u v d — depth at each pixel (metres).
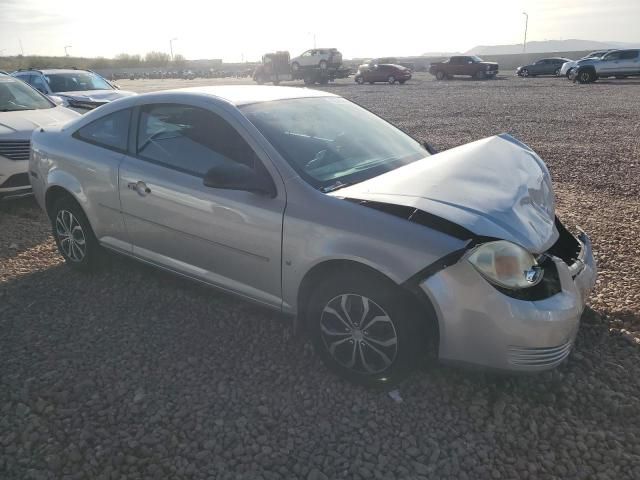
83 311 3.92
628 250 4.86
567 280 2.79
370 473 2.42
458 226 2.63
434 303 2.66
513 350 2.63
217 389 3.02
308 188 3.06
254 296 3.37
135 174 3.78
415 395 2.96
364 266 2.81
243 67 94.81
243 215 3.23
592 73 29.95
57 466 2.45
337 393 2.98
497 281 2.59
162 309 3.94
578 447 2.56
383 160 3.64
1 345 3.46
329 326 3.06
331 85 36.31
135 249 3.99
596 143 10.67
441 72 39.47
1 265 4.77
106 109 4.18
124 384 3.05
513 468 2.45
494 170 3.21
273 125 3.44
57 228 4.60
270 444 2.60
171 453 2.54
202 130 3.56
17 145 6.07
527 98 20.94
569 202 6.48
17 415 2.78
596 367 3.17
